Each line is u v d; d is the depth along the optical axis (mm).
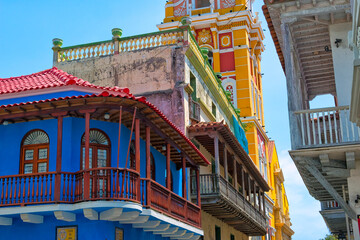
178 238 21703
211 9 44531
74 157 16922
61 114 16047
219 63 43844
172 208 19016
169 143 19734
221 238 29188
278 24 16781
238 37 44125
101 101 15797
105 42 26891
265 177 46562
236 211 27094
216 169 24266
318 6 15414
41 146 17188
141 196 16641
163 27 45000
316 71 19875
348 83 15961
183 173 21250
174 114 24828
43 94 18938
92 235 15852
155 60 25906
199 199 22672
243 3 44875
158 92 25375
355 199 14594
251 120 42719
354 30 11648
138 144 16766
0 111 16406
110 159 17625
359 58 10633
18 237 16328
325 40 17516
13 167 17141
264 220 34594
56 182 15422
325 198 20422
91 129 17516
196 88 27297
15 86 20484
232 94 43312
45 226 16203
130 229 18047
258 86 47812
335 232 30109
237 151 27516
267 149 48875
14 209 15477
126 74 26125
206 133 24719
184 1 46000
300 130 15000
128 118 17641
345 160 14844
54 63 27328
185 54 25859
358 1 10969
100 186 16875
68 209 15258
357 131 14742
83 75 26734
